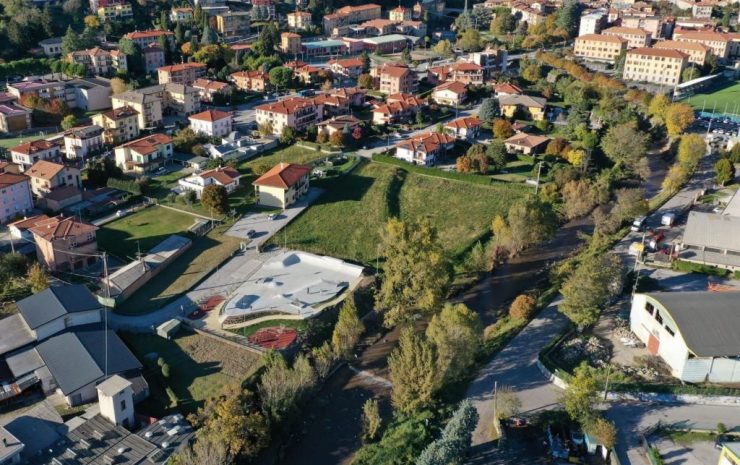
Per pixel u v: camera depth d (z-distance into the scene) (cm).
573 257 14388
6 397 9869
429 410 9450
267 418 9200
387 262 12244
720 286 12500
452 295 13075
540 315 11869
